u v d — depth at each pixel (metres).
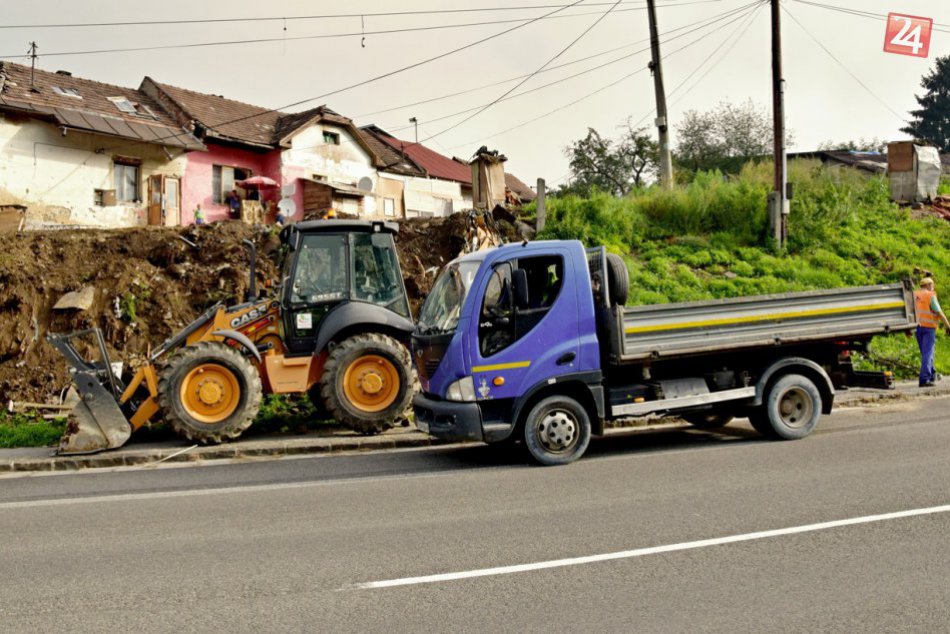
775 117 19.59
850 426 10.31
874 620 4.10
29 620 4.41
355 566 5.21
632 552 5.31
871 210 22.44
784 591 4.54
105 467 9.80
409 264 16.95
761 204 20.25
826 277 18.11
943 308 17.56
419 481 8.08
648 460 8.69
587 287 8.89
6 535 6.44
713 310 9.14
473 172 21.41
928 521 5.87
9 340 13.68
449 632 4.07
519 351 8.62
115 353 13.88
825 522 5.90
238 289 15.27
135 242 16.03
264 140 33.12
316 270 11.63
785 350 9.71
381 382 11.26
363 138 36.56
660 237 20.00
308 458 9.94
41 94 26.75
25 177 24.89
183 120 30.75
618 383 9.14
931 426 10.01
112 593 4.84
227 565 5.34
